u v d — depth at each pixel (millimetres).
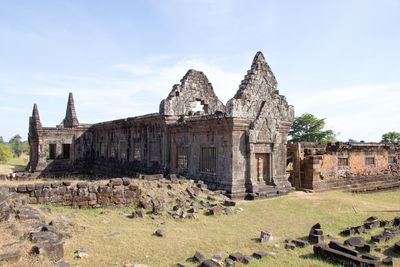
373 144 29125
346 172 26688
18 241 7402
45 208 11812
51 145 37094
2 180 22625
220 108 26672
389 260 8398
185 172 21766
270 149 20312
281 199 18438
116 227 11055
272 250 9578
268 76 20516
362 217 14172
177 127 22453
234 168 18266
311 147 25469
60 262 6699
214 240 10273
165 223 12023
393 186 30266
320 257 8852
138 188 14609
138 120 26688
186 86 24125
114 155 32125
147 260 8141
